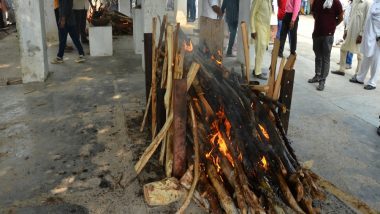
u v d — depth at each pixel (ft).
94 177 11.19
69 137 13.88
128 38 36.86
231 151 9.71
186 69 12.12
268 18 21.40
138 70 23.89
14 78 21.47
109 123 15.20
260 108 10.93
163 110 11.61
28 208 9.69
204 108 10.52
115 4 47.57
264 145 9.76
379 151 13.50
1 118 15.53
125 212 9.58
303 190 8.96
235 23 27.04
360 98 19.67
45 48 21.21
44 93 18.88
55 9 25.84
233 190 9.44
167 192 9.57
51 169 11.63
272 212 8.61
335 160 12.67
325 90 20.90
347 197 9.15
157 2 21.61
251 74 23.39
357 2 22.44
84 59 25.89
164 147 11.45
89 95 18.70
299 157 12.76
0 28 39.60
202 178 9.80
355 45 22.77
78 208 9.71
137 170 10.87
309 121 16.10
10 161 12.07
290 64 12.42
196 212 9.59
